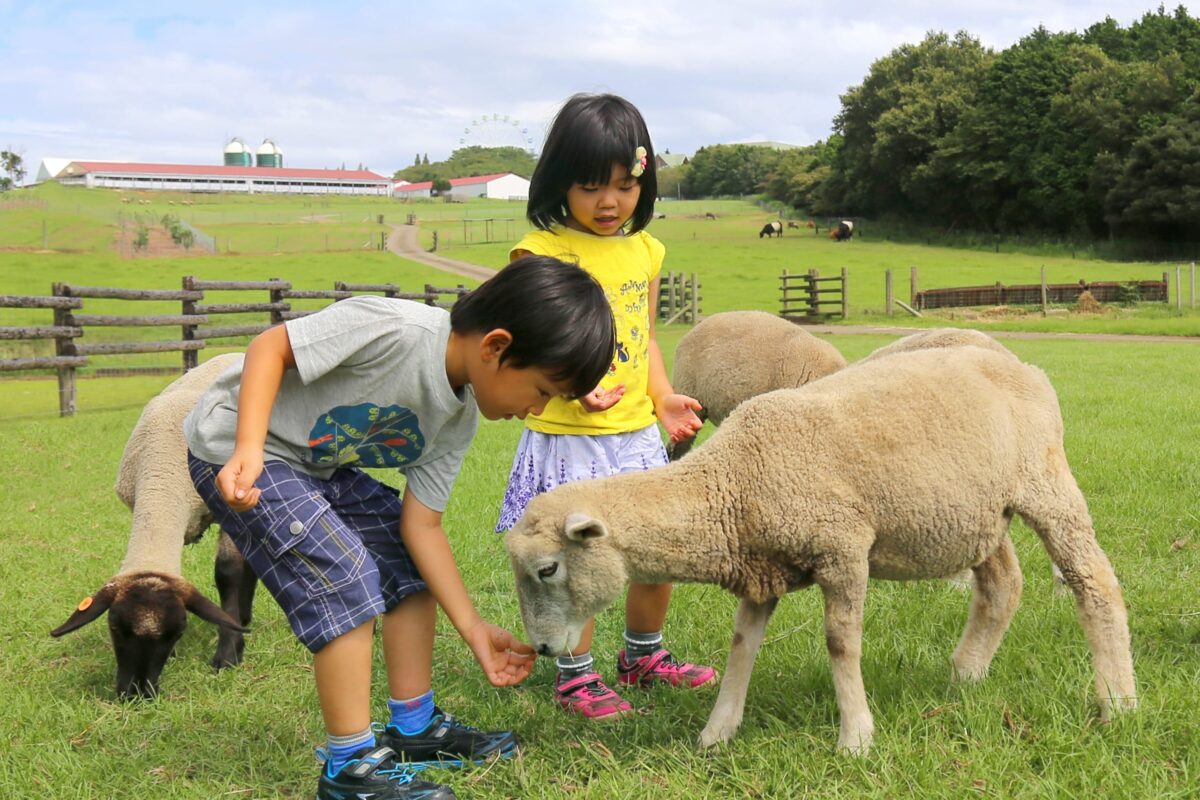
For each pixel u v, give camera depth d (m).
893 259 56.28
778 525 3.25
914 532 3.35
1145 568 5.01
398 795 2.90
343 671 2.92
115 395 14.82
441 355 2.92
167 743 3.59
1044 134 68.56
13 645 4.67
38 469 9.03
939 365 3.60
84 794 3.17
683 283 32.50
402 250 63.66
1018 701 3.43
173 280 44.72
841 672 3.24
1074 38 78.31
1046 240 66.81
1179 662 3.84
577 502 3.26
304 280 44.97
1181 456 7.74
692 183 160.88
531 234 3.96
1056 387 12.91
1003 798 2.80
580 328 2.83
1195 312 30.78
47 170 169.00
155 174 142.50
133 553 4.29
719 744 3.27
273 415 3.01
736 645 3.42
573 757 3.29
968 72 79.81
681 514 3.28
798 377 7.57
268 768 3.36
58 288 12.79
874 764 3.04
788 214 102.75
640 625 4.02
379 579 3.02
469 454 9.38
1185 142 56.53
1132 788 2.81
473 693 3.98
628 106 3.79
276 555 2.92
